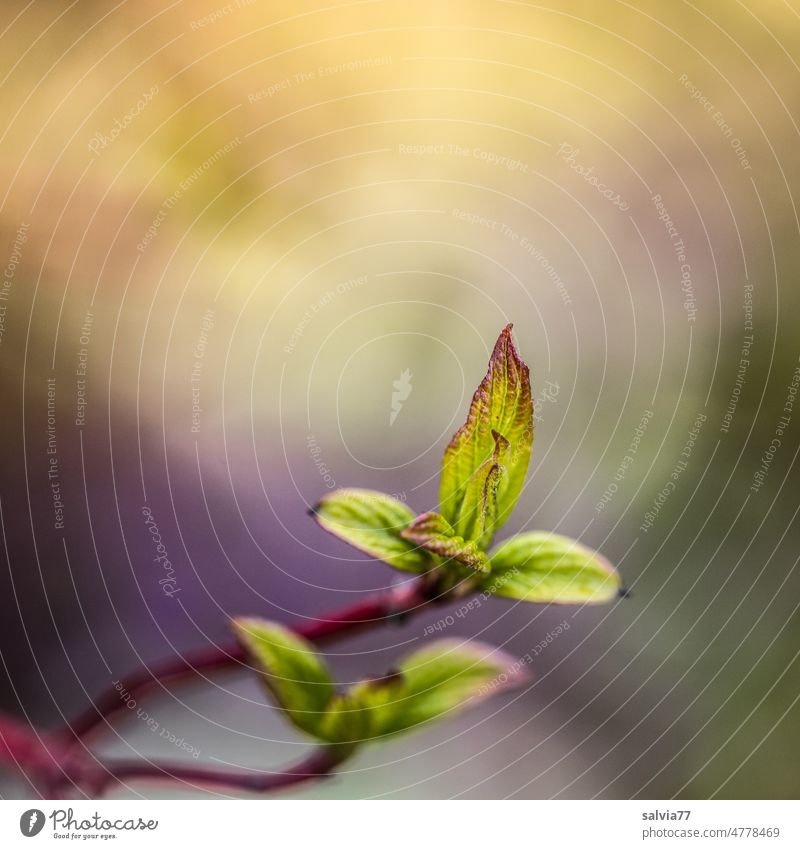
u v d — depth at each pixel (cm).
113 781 28
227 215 38
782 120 40
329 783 30
